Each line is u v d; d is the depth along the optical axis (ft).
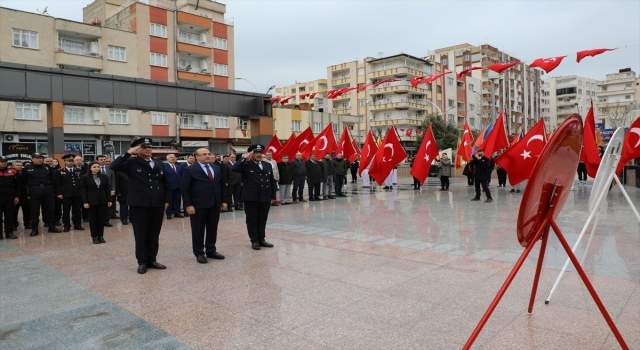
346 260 23.53
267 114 67.72
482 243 27.25
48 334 14.34
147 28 126.41
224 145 143.95
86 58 113.29
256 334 14.02
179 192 42.34
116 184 38.37
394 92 194.08
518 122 254.47
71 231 35.76
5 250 28.14
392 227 33.81
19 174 35.60
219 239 30.30
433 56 218.79
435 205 48.16
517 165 46.68
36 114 103.19
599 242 26.53
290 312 15.90
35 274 21.95
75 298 18.02
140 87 55.77
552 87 348.18
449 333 13.76
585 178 79.36
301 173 52.75
